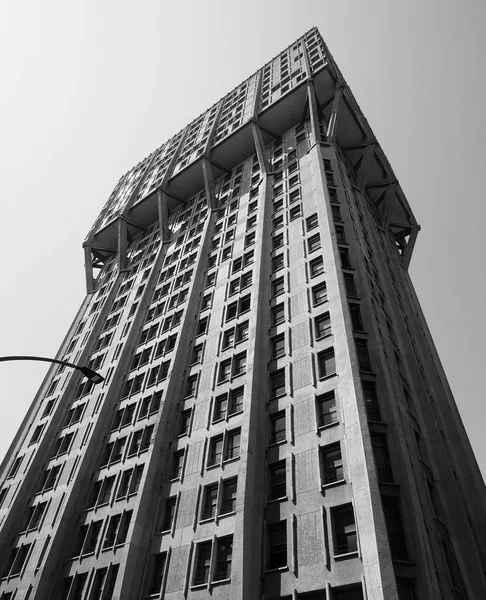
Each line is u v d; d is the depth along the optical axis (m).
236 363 34.25
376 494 21.00
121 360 44.47
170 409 34.62
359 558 20.03
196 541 25.44
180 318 44.25
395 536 20.66
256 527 23.86
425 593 18.62
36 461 40.44
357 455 22.98
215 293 43.25
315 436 25.70
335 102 55.84
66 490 34.97
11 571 32.19
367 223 50.56
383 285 42.41
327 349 29.67
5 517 36.34
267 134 60.97
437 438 30.56
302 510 23.20
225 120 72.69
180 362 38.03
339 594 19.78
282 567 21.77
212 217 56.03
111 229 71.94
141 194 73.62
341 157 57.09
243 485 25.12
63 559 30.94
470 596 22.53
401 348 37.06
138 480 31.92
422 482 25.16
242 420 29.14
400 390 29.89
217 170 65.25
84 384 47.03
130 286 59.50
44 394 50.66
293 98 59.00
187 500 27.92
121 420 38.59
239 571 21.80
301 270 37.00
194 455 30.20
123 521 29.70
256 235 45.22
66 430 42.41
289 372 30.23
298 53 73.62
